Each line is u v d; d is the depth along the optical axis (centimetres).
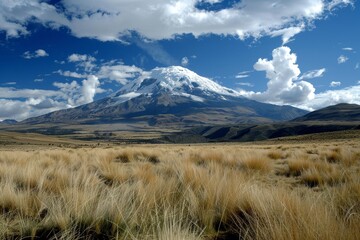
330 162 1464
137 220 464
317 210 413
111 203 485
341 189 594
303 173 1007
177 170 871
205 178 684
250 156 1285
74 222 460
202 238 430
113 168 971
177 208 511
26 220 481
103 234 442
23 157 1614
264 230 379
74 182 689
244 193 539
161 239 374
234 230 459
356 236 330
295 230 347
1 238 425
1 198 569
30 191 652
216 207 530
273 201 463
